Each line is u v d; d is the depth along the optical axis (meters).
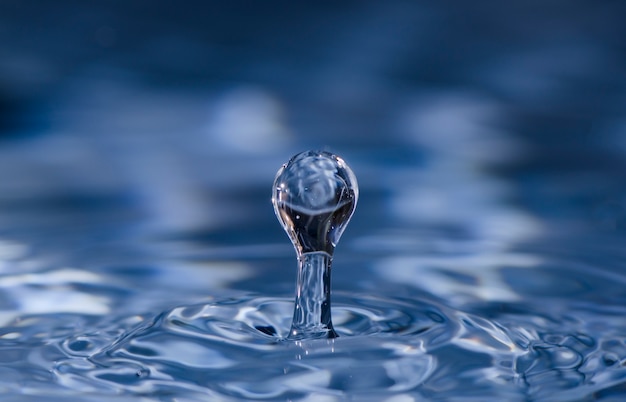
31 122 0.38
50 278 0.14
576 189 0.22
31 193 0.22
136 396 0.11
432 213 0.18
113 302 0.13
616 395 0.11
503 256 0.15
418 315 0.12
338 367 0.11
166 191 0.22
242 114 0.42
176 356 0.11
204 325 0.12
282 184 0.12
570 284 0.14
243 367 0.11
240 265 0.14
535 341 0.12
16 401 0.11
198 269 0.14
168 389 0.11
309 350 0.11
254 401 0.11
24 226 0.17
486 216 0.18
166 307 0.13
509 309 0.13
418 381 0.11
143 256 0.15
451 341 0.11
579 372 0.11
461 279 0.14
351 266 0.14
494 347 0.11
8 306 0.13
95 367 0.11
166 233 0.16
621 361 0.11
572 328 0.12
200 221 0.18
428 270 0.14
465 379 0.11
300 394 0.11
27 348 0.12
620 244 0.16
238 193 0.22
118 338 0.12
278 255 0.15
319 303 0.12
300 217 0.12
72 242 0.16
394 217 0.18
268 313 0.12
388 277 0.14
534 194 0.21
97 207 0.20
